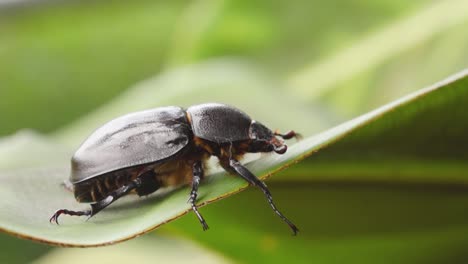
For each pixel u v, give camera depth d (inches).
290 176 10.9
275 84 16.2
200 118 11.6
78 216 10.6
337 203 11.2
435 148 10.7
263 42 17.0
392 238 11.5
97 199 11.4
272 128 15.4
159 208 10.6
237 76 16.2
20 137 13.3
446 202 11.3
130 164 11.3
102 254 16.6
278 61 16.8
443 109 10.4
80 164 11.3
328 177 10.9
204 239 11.8
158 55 26.2
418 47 15.6
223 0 17.1
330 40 16.4
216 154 11.6
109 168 11.3
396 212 11.3
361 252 11.6
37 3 21.7
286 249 11.7
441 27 15.5
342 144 10.5
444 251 11.6
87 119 16.6
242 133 11.7
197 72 16.4
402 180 11.0
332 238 11.5
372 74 15.9
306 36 16.6
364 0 16.3
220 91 16.0
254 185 10.7
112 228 10.2
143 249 16.6
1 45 24.5
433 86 10.1
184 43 17.5
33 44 25.0
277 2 17.0
